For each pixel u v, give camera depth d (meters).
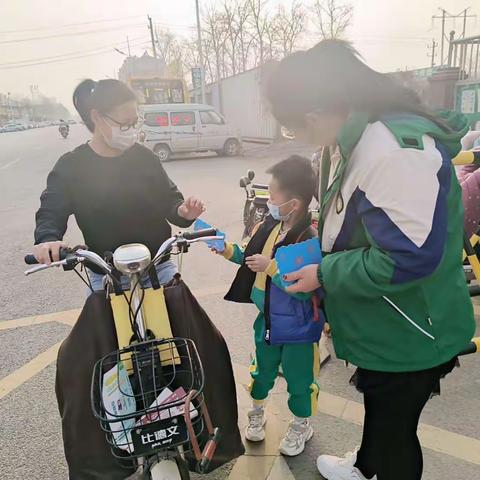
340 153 1.35
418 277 1.25
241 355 3.16
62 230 1.98
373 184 1.26
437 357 1.43
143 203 2.14
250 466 2.19
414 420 1.57
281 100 1.35
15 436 2.49
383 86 1.32
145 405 1.47
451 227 1.38
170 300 1.70
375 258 1.28
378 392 1.54
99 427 1.64
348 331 1.51
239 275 2.17
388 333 1.43
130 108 1.93
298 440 2.23
